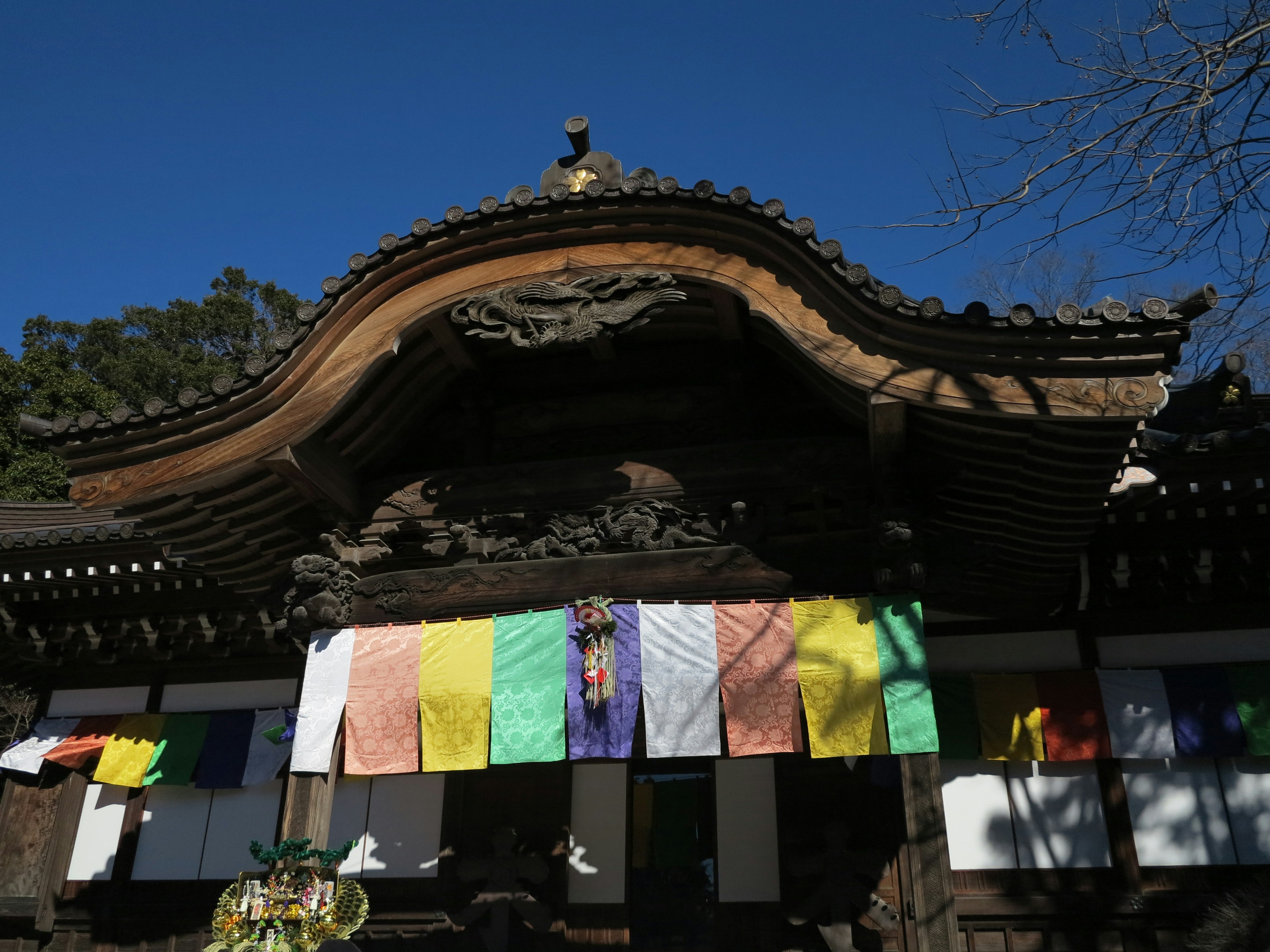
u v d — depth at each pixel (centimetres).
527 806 1048
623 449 954
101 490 859
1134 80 615
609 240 845
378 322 861
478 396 989
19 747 1191
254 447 838
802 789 979
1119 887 910
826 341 759
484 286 851
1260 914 793
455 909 1021
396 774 837
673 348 988
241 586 1009
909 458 804
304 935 759
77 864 1158
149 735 1175
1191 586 956
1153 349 696
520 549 891
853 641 789
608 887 1002
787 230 775
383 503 937
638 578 844
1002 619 1016
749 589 822
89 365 4062
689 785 1038
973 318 713
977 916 917
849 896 894
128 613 1189
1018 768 966
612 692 792
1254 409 948
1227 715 929
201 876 1120
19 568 1099
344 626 886
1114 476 756
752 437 924
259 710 1168
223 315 4362
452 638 864
